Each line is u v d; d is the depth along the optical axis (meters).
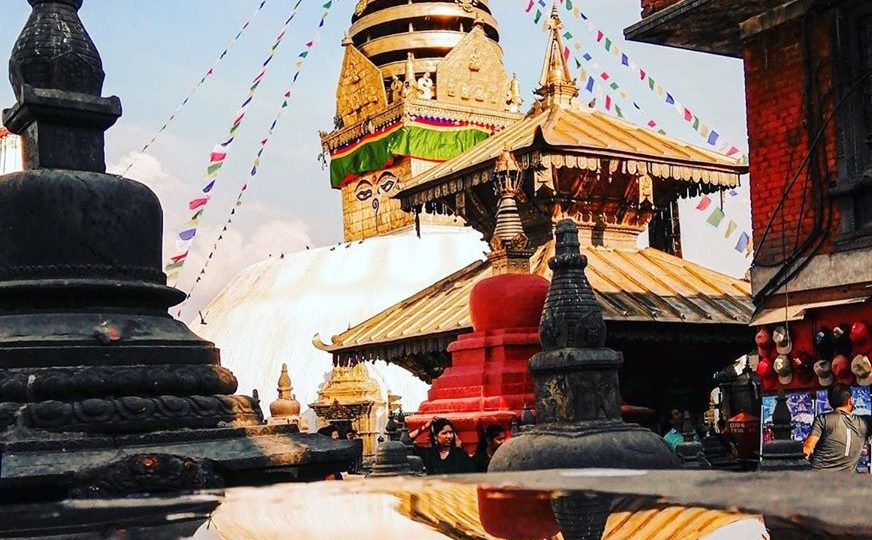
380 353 19.30
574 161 18.52
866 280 13.77
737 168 20.20
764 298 15.36
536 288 13.70
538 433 8.91
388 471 11.05
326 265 47.62
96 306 6.85
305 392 40.78
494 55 51.75
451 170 20.27
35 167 7.26
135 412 6.35
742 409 19.64
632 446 8.65
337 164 53.75
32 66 7.30
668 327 16.97
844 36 14.36
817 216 14.61
